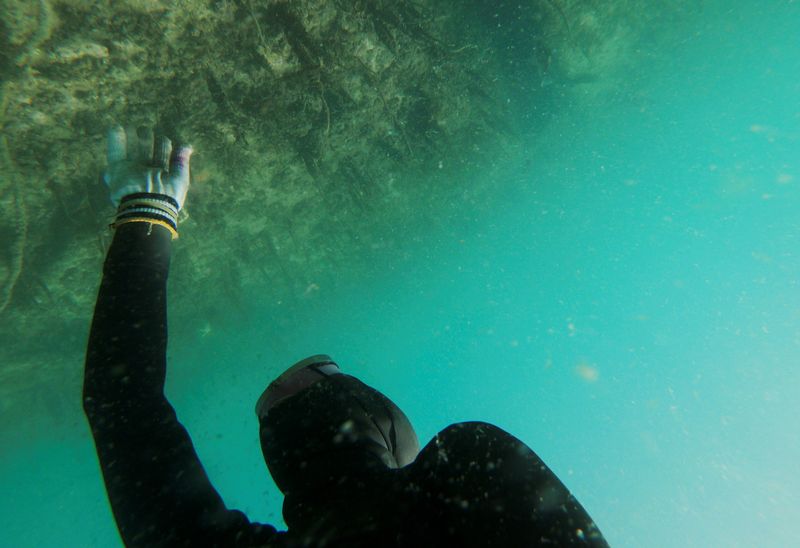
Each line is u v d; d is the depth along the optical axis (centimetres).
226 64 459
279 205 756
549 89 1024
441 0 673
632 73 1197
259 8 439
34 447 1061
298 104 552
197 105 476
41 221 499
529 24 810
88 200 490
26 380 895
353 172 772
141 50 405
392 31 562
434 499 39
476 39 757
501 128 959
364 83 598
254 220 759
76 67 387
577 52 1007
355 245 1038
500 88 873
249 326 1073
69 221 507
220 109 493
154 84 435
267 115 539
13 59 357
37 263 562
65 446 1075
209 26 423
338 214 882
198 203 645
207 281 863
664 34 1153
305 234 897
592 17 980
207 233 738
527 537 36
